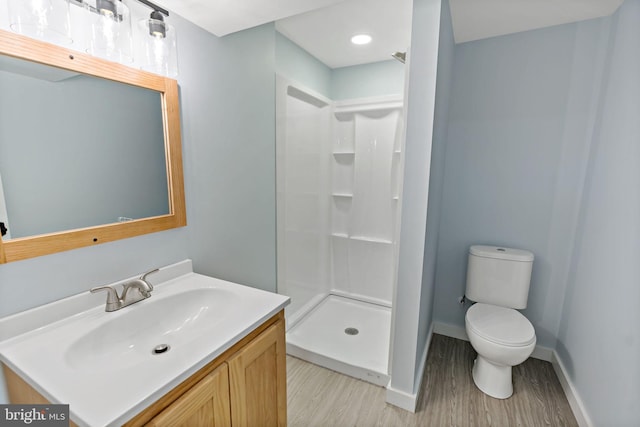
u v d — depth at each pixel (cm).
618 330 133
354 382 191
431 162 143
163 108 140
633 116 135
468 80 214
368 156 273
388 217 274
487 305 206
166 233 148
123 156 127
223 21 140
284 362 132
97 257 121
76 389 76
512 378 196
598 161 171
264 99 178
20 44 94
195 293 136
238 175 174
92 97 115
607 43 173
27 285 102
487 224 223
